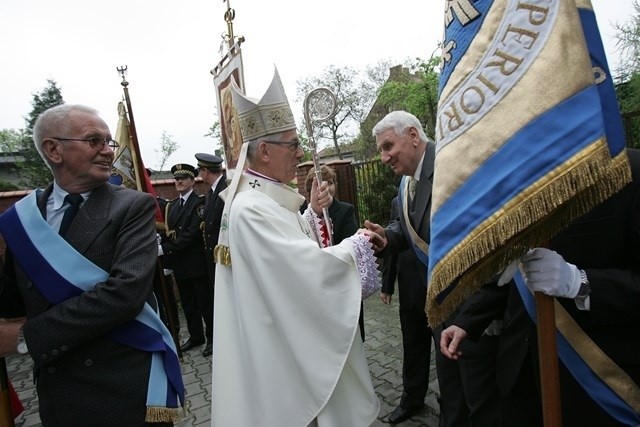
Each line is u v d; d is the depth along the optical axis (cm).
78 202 150
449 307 107
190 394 363
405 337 266
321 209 202
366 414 159
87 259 142
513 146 90
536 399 153
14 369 481
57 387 141
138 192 157
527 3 94
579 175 83
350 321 145
